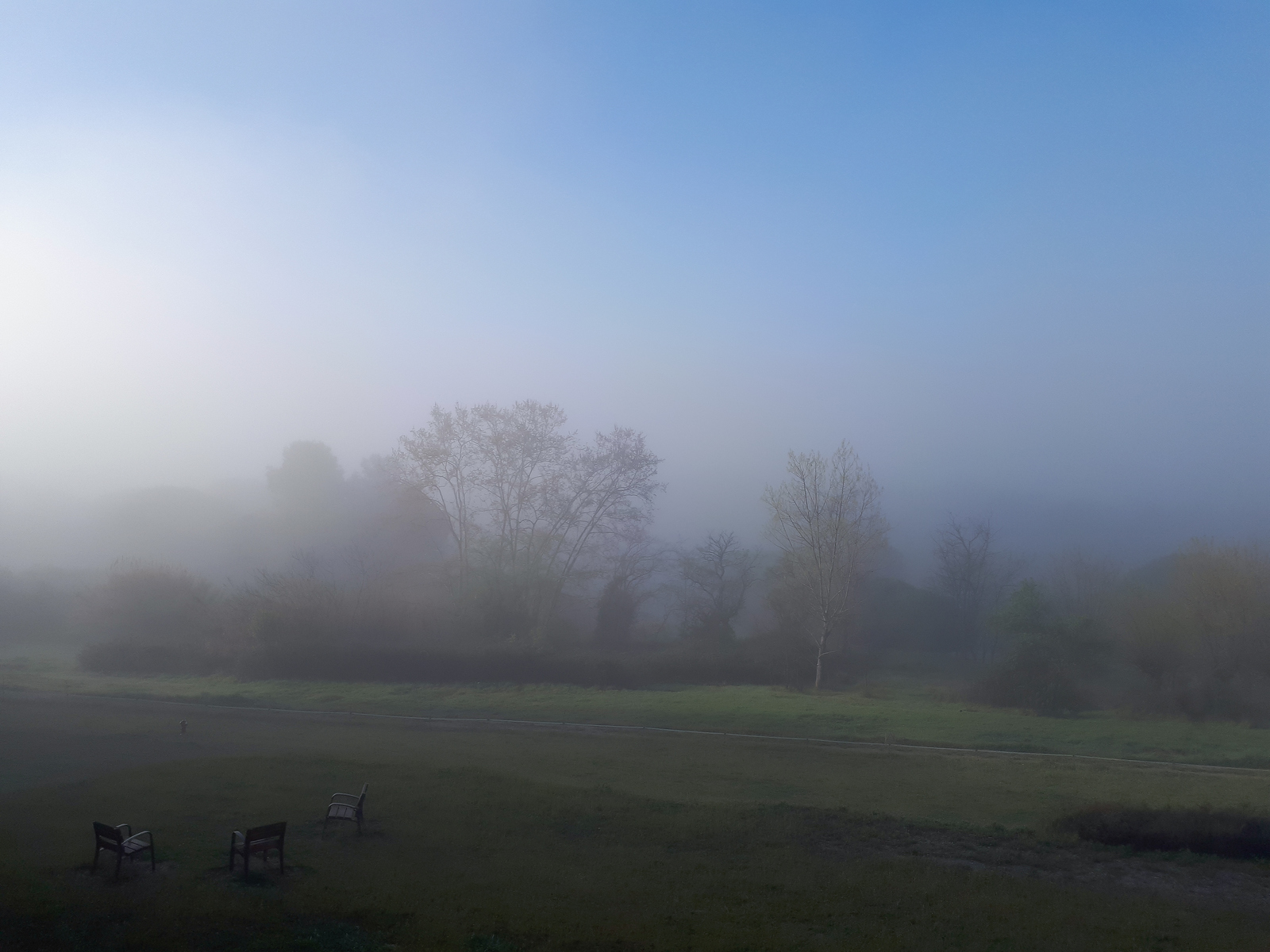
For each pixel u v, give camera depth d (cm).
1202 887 1712
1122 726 4122
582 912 1383
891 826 2112
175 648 5641
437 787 2402
